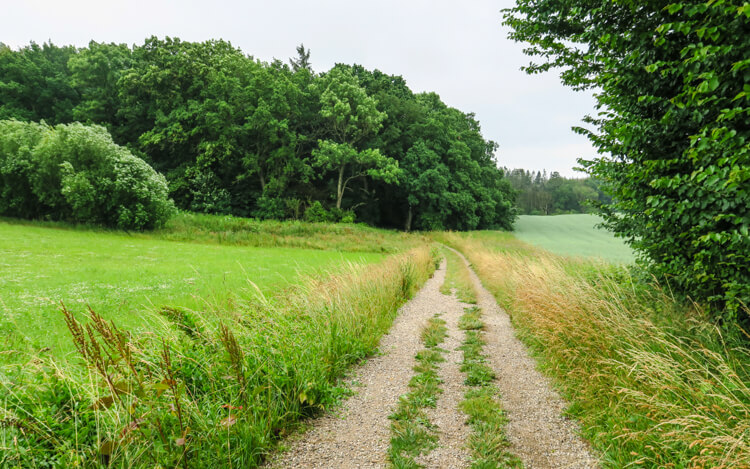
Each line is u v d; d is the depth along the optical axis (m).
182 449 2.65
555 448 3.25
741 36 3.20
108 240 24.28
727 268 3.68
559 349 5.00
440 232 47.28
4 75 55.12
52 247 19.00
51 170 29.41
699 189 3.55
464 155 57.88
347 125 50.44
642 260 5.27
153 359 3.25
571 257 11.73
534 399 4.29
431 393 4.45
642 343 4.05
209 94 47.16
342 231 36.53
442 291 12.96
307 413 3.90
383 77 60.38
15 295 8.88
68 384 2.65
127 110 50.38
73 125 30.48
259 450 3.04
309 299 6.19
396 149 55.25
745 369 3.43
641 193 4.62
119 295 9.51
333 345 5.22
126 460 2.42
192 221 33.66
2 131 32.31
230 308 5.33
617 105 4.72
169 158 52.94
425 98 67.50
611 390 3.79
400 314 9.08
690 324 4.32
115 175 29.25
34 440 2.27
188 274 13.57
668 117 3.76
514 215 68.12
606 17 4.60
